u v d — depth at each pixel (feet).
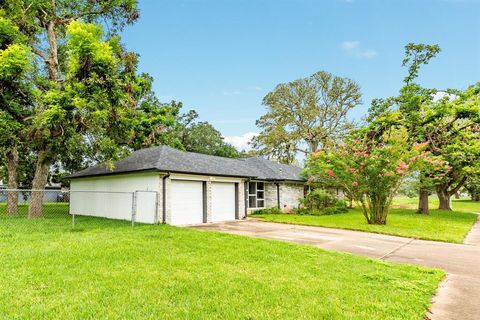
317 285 16.66
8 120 38.83
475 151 61.67
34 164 68.95
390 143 50.60
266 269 19.53
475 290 17.40
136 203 45.34
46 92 42.70
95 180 54.80
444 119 68.49
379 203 48.34
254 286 16.22
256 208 67.15
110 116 41.47
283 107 125.39
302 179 77.20
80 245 24.54
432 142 66.74
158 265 19.67
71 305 13.33
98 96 38.09
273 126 125.49
